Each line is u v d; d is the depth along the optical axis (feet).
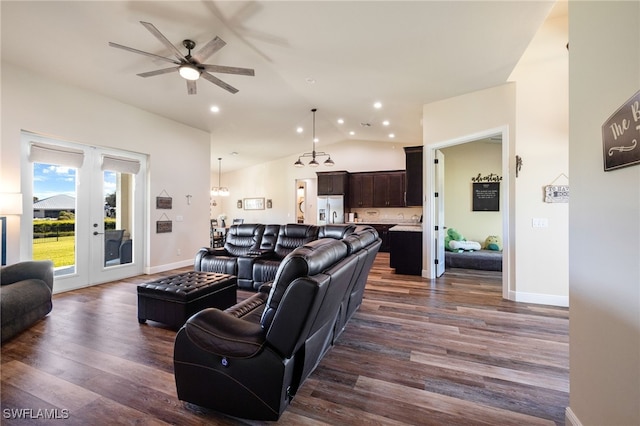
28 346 7.95
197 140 20.11
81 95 13.37
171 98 15.19
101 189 14.71
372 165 28.02
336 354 7.62
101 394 5.92
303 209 32.83
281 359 4.82
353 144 28.48
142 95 14.55
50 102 12.26
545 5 7.46
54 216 12.85
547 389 6.11
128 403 5.65
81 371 6.75
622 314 3.65
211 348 5.09
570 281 4.94
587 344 4.45
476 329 9.19
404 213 27.25
